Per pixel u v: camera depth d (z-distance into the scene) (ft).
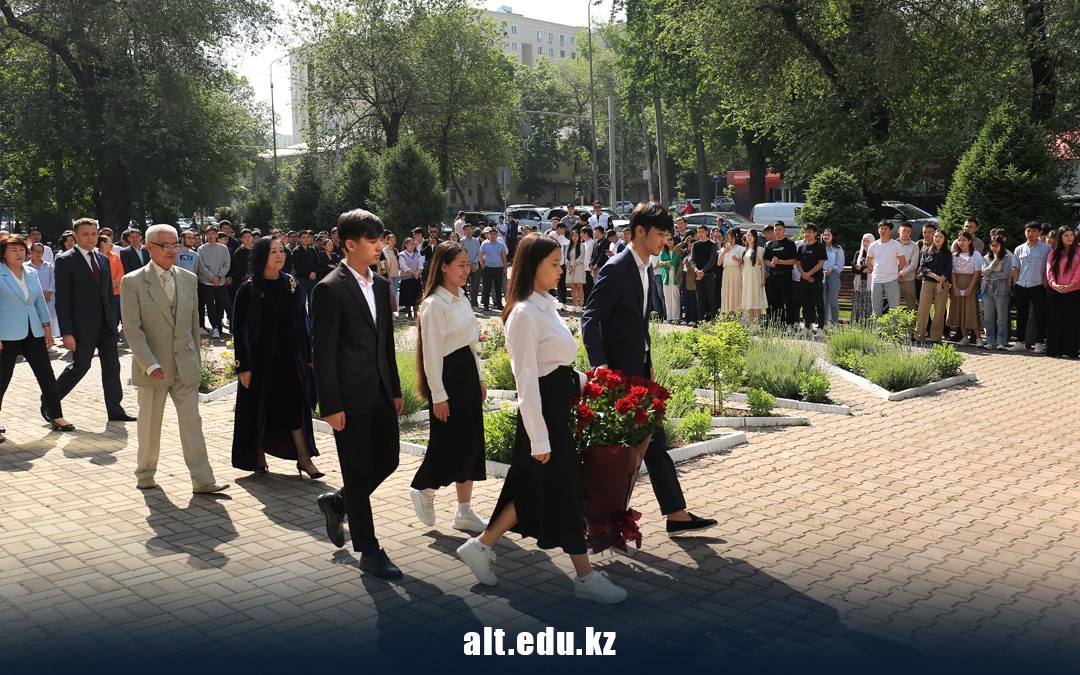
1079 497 21.76
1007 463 25.08
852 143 78.74
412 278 67.62
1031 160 57.36
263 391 23.44
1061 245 45.42
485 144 143.43
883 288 49.96
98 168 112.57
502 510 16.53
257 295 23.35
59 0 102.99
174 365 22.52
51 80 112.47
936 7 74.79
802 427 30.22
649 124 260.42
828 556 17.84
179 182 118.93
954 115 72.02
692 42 91.04
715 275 59.36
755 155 135.74
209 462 24.45
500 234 77.46
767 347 38.14
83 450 27.48
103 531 19.69
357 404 17.01
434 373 17.89
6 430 30.42
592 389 17.15
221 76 117.91
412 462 25.50
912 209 86.22
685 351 40.50
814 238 53.31
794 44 80.64
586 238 69.10
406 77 135.33
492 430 24.90
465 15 140.46
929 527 19.62
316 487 23.43
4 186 128.06
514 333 15.60
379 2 135.44
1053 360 44.78
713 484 23.06
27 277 30.07
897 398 35.04
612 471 16.84
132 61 111.24
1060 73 68.39
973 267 48.93
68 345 30.30
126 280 22.18
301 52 139.64
